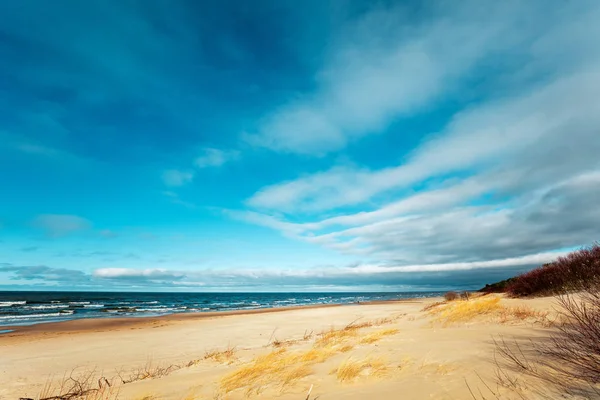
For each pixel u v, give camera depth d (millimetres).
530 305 9062
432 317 10594
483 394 2898
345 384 3967
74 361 10828
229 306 55000
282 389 4059
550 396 2602
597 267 9344
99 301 68750
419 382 3549
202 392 4430
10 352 12609
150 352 12078
